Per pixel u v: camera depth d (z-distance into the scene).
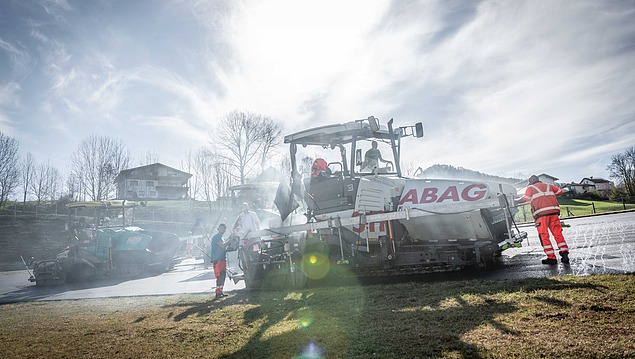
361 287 7.37
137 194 65.88
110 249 15.41
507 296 5.16
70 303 9.59
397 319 4.86
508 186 8.01
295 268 8.75
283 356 4.11
